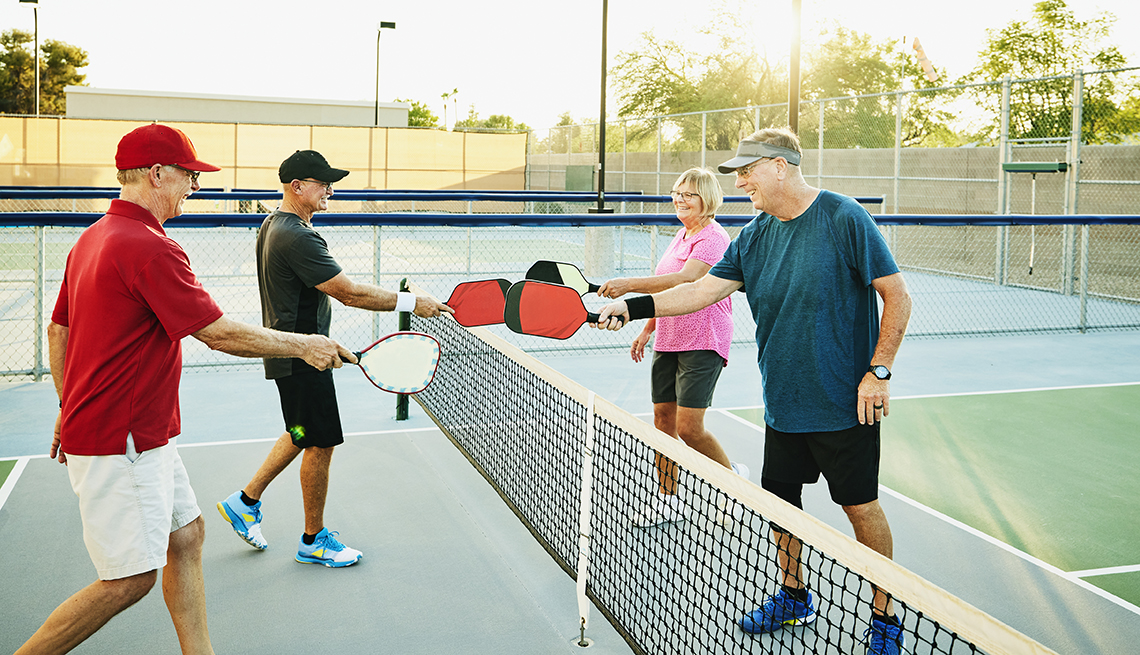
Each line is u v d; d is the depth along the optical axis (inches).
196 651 110.9
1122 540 169.6
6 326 379.9
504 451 185.9
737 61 1456.7
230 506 156.1
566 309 130.1
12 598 139.6
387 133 1109.1
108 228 100.8
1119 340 390.9
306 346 113.2
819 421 124.0
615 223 311.4
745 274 134.0
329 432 149.3
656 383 174.6
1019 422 255.3
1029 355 356.2
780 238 127.6
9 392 271.4
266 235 147.6
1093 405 274.8
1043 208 586.9
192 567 111.0
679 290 136.6
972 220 369.7
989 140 990.4
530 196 496.1
